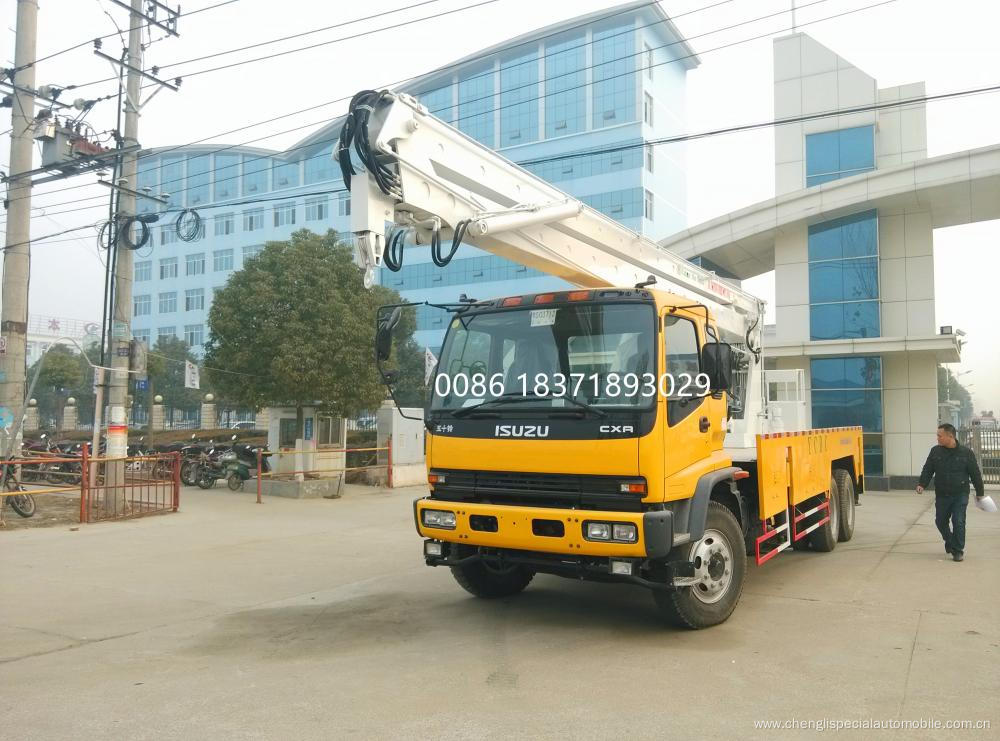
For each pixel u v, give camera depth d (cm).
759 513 720
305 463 1911
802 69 2294
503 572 682
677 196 5166
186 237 1803
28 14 1542
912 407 2083
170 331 6247
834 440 1051
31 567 931
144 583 842
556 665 541
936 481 973
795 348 2108
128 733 424
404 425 1989
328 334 1689
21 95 1539
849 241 2145
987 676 509
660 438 570
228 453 1927
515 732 420
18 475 1447
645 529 550
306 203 5700
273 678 518
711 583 637
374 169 577
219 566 938
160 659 567
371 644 602
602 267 816
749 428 1035
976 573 872
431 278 5322
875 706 456
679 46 5100
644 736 414
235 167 6012
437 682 506
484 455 620
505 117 5147
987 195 2000
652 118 4831
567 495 586
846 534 1099
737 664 538
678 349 622
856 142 2220
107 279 1529
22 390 1504
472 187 682
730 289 1059
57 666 551
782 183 2292
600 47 4822
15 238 1520
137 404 4212
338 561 972
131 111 1490
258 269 1756
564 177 4884
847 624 647
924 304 2091
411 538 1159
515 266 5016
